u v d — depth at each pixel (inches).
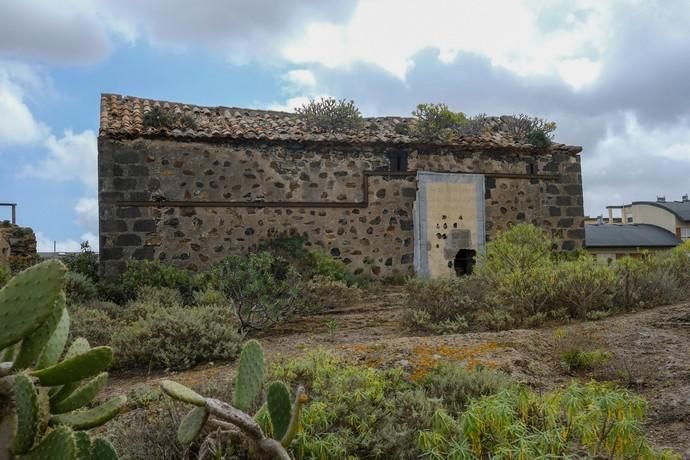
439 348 242.1
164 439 146.4
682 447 154.9
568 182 671.1
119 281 508.7
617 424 131.4
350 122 642.2
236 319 344.5
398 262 606.9
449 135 637.9
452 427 141.3
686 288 380.5
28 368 77.9
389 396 170.4
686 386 199.3
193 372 258.2
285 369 191.9
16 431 68.7
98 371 74.5
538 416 145.3
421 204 616.4
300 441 136.9
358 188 602.5
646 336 262.7
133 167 540.1
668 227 1359.5
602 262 385.4
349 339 309.1
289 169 584.4
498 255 415.5
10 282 71.0
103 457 85.1
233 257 528.7
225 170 565.3
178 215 548.7
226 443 126.6
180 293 478.3
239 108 663.1
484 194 639.8
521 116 696.4
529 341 259.9
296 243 567.8
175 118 575.5
